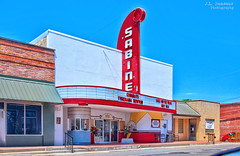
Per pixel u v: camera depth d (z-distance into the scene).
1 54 18.45
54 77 21.27
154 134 29.88
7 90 17.52
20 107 18.72
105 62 25.64
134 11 26.88
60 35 22.34
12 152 15.91
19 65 19.23
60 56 22.03
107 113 27.42
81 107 22.97
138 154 18.20
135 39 26.56
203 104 37.72
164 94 32.31
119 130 28.89
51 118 20.22
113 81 26.22
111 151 20.00
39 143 19.33
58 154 16.88
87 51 24.19
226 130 43.41
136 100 24.91
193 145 29.86
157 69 31.69
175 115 33.28
